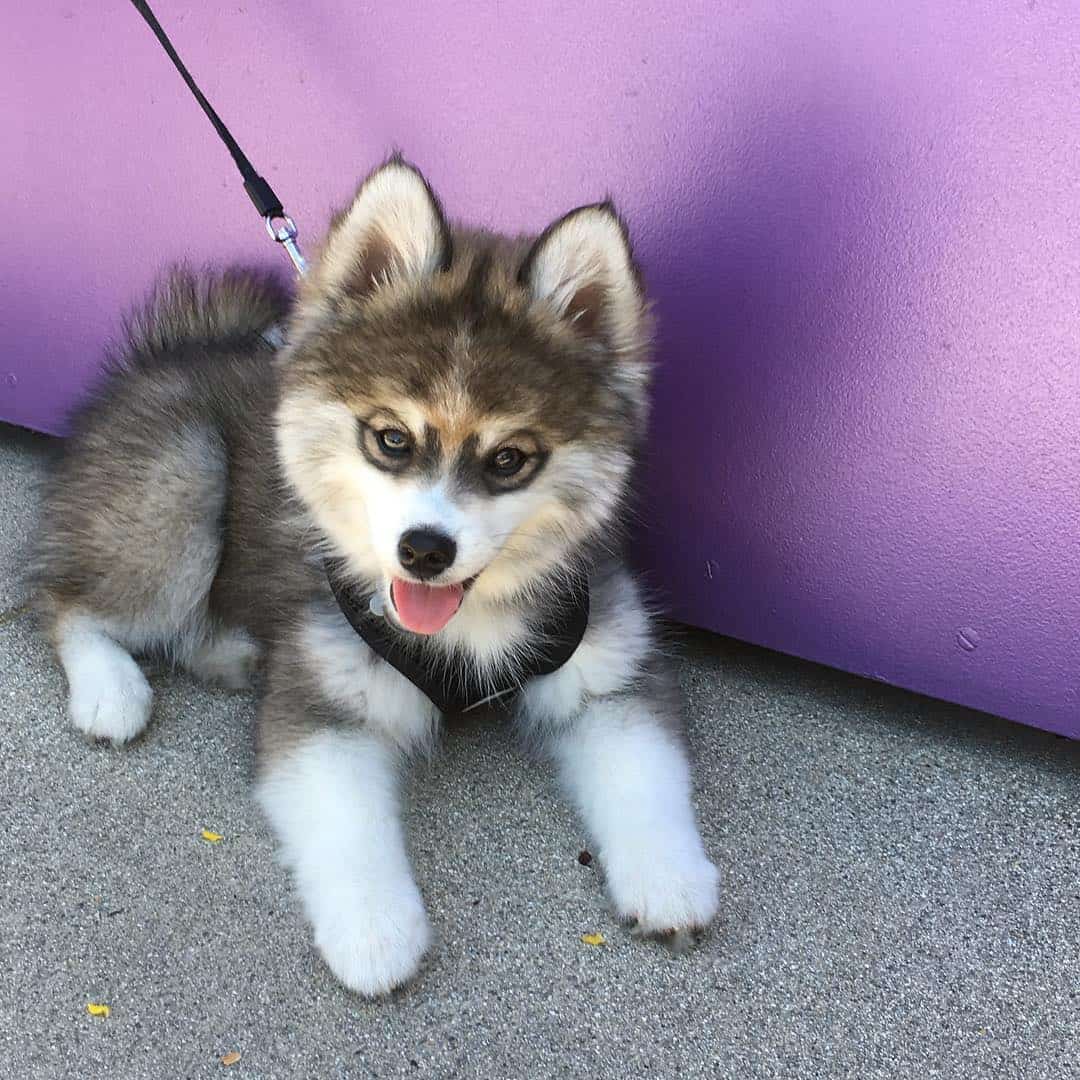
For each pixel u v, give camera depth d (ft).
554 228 1.64
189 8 2.07
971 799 1.93
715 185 1.86
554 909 1.68
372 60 1.99
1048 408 1.76
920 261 1.77
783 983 1.60
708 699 2.15
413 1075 1.46
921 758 2.02
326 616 1.81
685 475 2.11
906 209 1.75
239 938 1.60
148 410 2.10
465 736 2.00
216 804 1.80
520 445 1.62
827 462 1.96
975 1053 1.53
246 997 1.53
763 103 1.78
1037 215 1.67
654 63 1.83
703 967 1.62
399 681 1.80
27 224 2.46
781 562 2.09
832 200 1.80
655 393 2.06
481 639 1.80
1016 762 2.02
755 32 1.75
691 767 1.95
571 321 1.70
